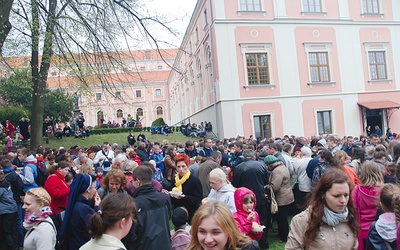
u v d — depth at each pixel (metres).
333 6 28.30
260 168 6.50
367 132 27.86
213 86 26.88
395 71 29.41
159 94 74.81
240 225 4.33
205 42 29.48
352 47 28.50
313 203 2.88
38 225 3.69
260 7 26.75
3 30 11.26
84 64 14.12
